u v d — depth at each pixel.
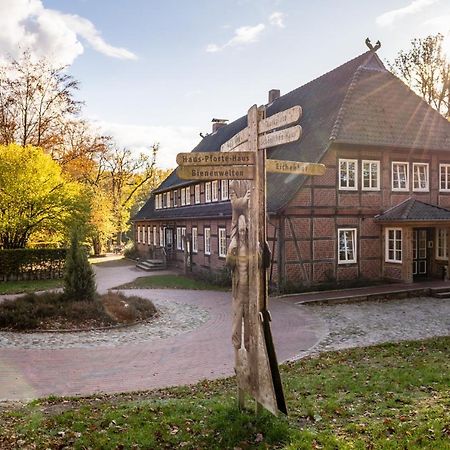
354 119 20.69
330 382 7.64
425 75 32.38
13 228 26.64
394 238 20.53
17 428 5.99
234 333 5.86
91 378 9.09
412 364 8.73
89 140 43.09
